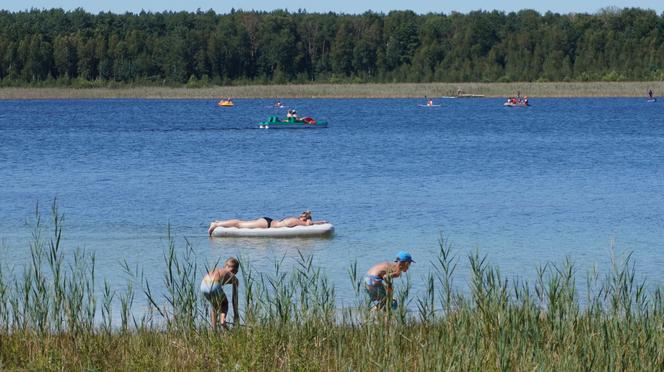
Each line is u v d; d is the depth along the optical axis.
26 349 37.66
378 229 82.38
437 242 75.44
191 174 129.00
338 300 52.59
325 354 36.91
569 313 38.25
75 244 73.94
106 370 35.53
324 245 74.56
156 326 43.19
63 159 152.38
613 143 188.12
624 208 95.19
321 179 122.94
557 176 126.62
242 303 51.66
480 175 127.81
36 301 40.50
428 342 36.31
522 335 36.31
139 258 68.12
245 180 121.81
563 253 70.62
